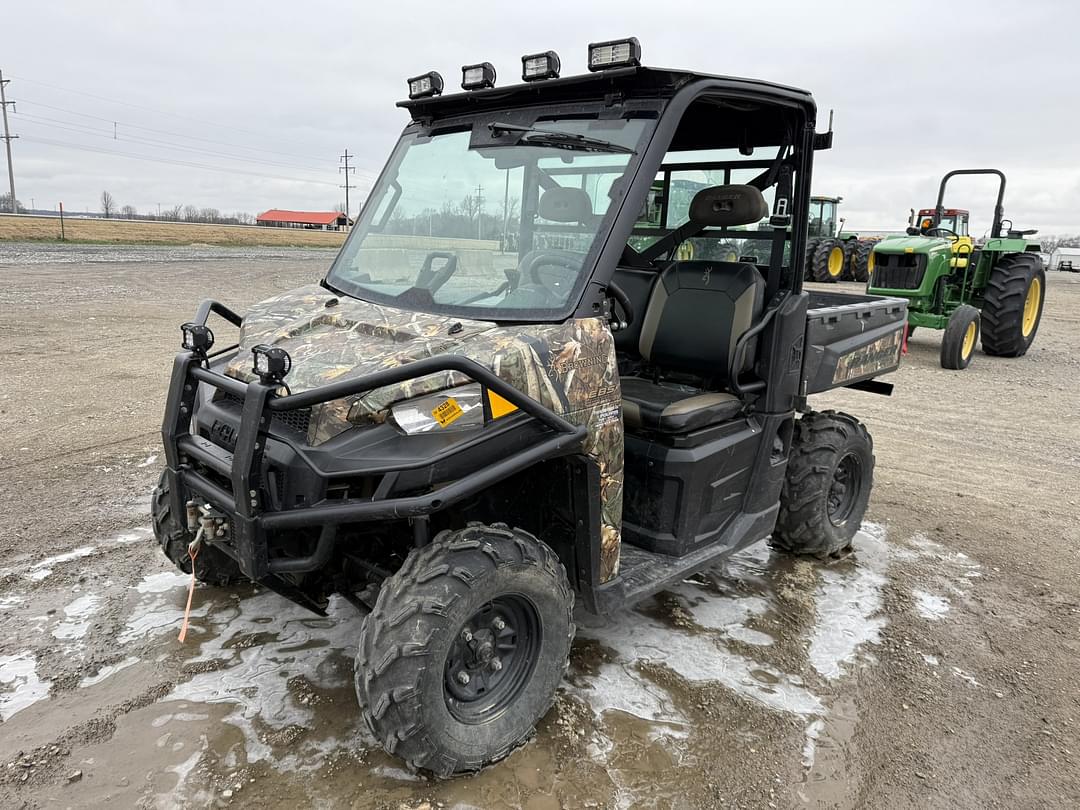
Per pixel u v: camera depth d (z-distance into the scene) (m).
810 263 20.06
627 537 3.37
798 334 3.57
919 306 10.46
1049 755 2.75
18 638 3.15
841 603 3.79
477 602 2.36
